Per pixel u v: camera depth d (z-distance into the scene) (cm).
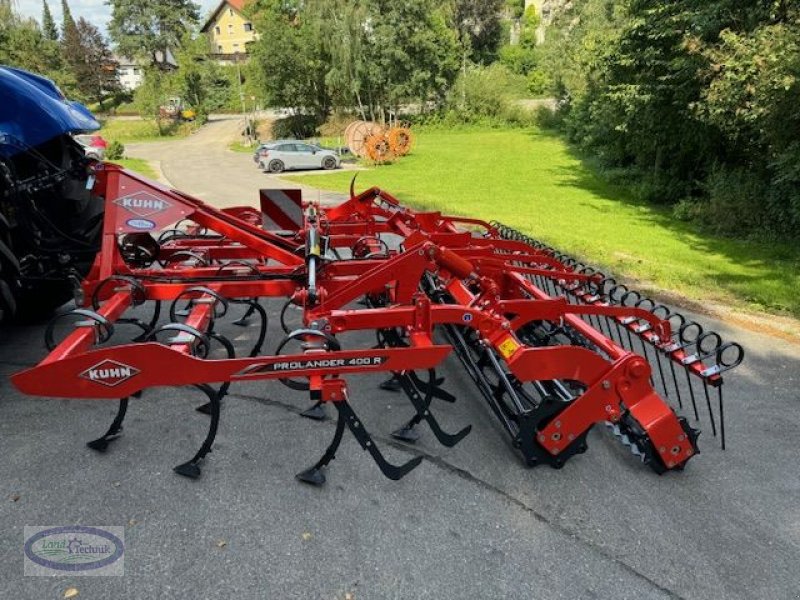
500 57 5678
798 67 885
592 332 360
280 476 325
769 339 566
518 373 318
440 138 3566
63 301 551
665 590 255
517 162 2427
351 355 299
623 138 1695
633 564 269
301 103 3950
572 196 1623
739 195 1173
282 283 425
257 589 248
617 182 1839
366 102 3869
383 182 1891
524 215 1298
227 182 1897
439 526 290
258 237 458
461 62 4181
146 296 402
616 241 1054
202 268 457
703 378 353
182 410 395
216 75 5016
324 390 297
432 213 598
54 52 4588
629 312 386
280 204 503
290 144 2284
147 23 6900
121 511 293
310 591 248
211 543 273
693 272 827
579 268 643
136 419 382
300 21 3884
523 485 325
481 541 280
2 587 245
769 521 302
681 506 311
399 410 404
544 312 368
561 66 3108
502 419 362
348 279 430
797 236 1084
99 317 323
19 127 431
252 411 395
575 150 2792
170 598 242
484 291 365
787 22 990
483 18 5781
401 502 307
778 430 393
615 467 346
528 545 279
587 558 272
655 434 325
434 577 257
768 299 695
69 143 536
